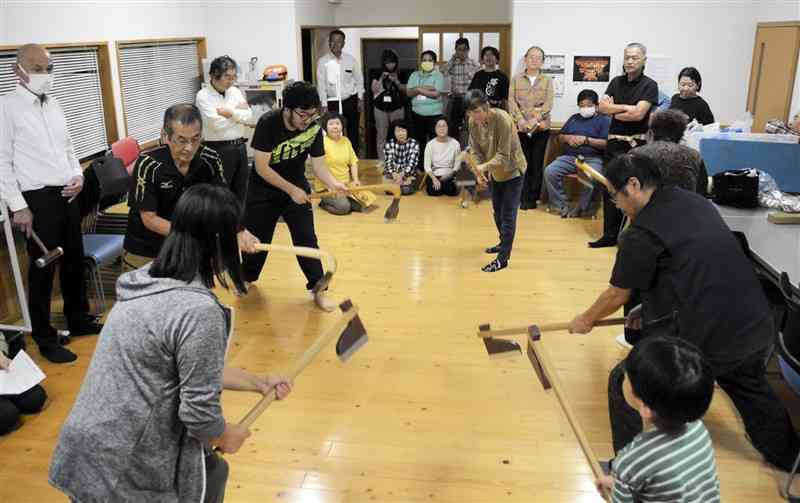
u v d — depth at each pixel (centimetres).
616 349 367
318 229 587
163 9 602
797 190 420
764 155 423
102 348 159
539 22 663
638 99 547
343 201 629
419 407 313
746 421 260
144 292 157
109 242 412
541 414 306
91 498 159
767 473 263
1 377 299
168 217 323
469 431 294
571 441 287
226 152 555
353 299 436
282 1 679
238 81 691
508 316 409
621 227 503
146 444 158
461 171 604
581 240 554
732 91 654
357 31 1005
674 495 154
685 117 338
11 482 265
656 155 287
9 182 335
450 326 396
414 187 719
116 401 155
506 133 452
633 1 645
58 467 160
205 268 164
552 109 682
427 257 514
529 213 637
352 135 840
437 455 278
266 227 421
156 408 157
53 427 302
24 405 308
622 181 238
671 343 157
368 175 793
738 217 370
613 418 247
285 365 353
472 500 252
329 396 322
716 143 429
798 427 292
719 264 230
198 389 154
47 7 444
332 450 281
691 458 155
